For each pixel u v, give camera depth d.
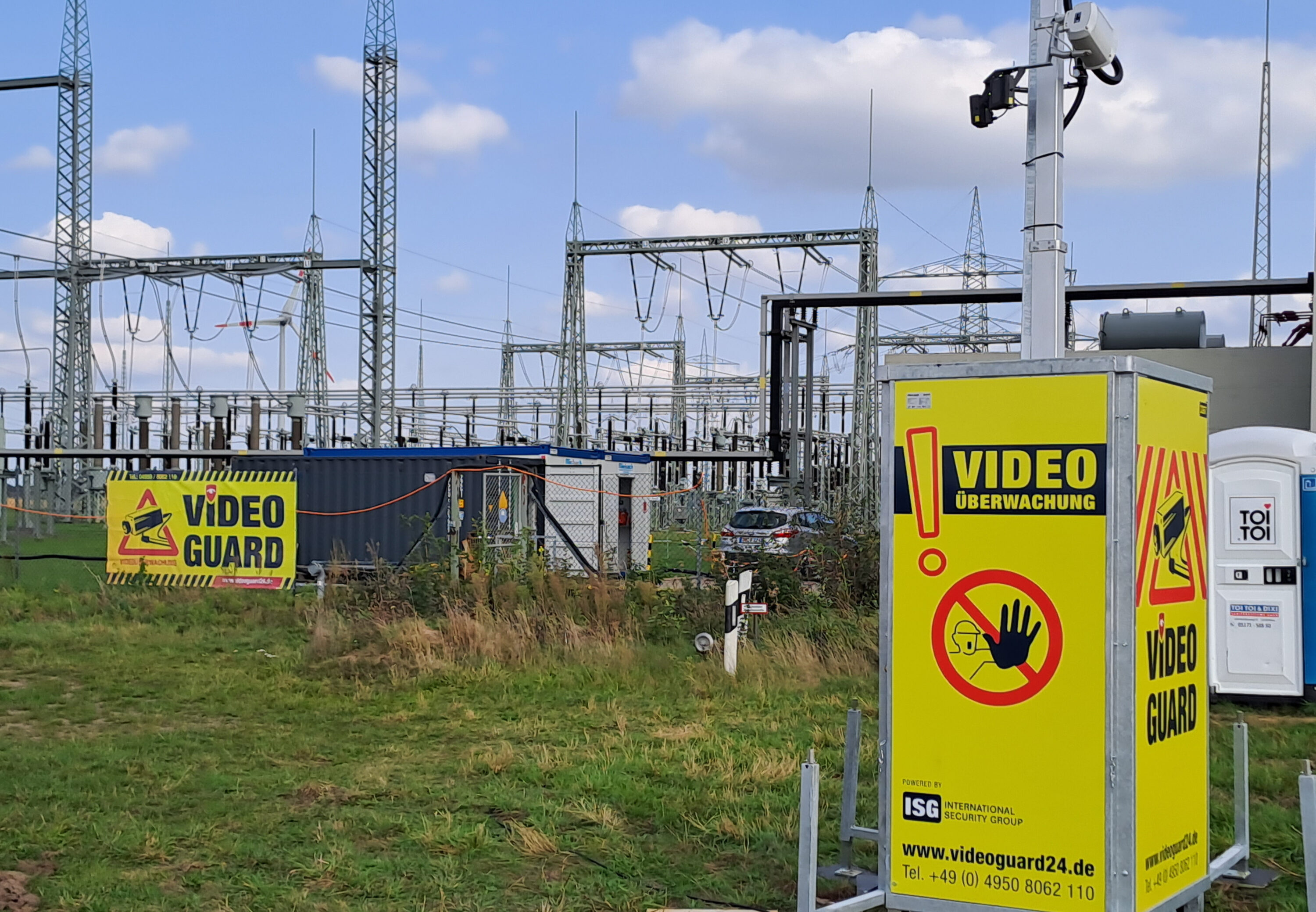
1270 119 46.06
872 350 38.47
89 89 44.22
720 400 55.22
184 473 21.78
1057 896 5.36
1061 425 5.42
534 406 59.03
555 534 24.78
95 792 8.29
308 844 7.16
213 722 11.05
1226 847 7.20
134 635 16.56
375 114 41.31
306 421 51.38
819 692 12.50
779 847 7.13
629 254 43.47
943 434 5.65
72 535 40.44
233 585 19.97
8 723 10.95
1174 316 25.14
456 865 6.81
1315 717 11.77
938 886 5.58
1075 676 5.36
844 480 45.16
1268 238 46.00
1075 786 5.34
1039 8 7.09
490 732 10.55
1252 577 12.43
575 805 8.01
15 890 6.19
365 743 10.13
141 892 6.23
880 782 5.72
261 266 44.59
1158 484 5.59
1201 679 6.03
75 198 43.91
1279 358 23.50
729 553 18.81
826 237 39.38
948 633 5.60
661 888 6.50
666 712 11.44
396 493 24.62
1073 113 7.73
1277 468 12.40
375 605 16.58
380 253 41.34
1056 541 5.41
